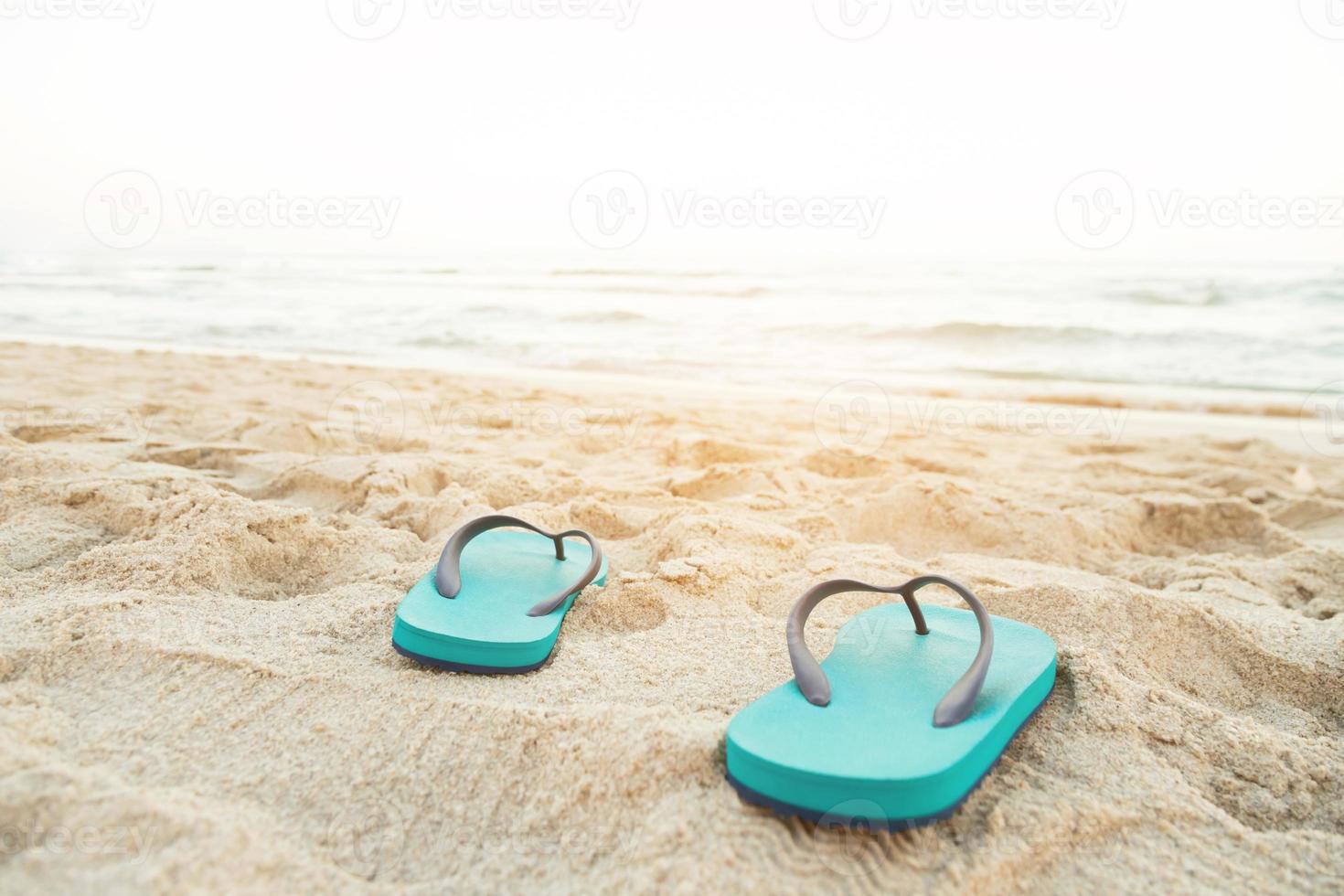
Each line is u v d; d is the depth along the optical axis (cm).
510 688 145
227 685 138
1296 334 742
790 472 320
